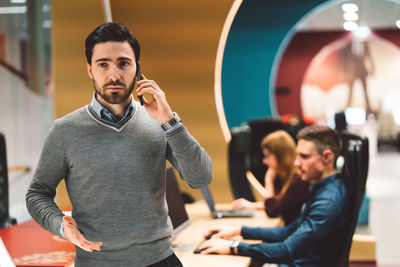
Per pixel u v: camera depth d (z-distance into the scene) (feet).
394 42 53.57
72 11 11.76
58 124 4.99
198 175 5.11
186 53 14.71
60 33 11.78
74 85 11.80
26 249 7.86
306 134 9.09
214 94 14.78
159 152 5.14
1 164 11.69
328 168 8.98
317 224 8.39
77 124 4.97
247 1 34.50
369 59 64.59
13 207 15.23
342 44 58.75
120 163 4.92
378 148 61.93
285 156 12.17
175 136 4.91
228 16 14.51
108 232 4.93
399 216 25.00
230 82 35.35
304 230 8.45
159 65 14.78
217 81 14.78
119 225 4.93
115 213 4.91
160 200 5.16
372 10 46.62
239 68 35.14
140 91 4.89
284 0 34.22
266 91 35.14
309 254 8.55
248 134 14.84
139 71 5.12
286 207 11.68
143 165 5.00
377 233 21.30
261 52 34.86
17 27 16.44
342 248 8.45
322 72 65.21
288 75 48.83
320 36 51.13
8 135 16.72
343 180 8.69
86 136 4.92
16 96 16.97
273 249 8.41
